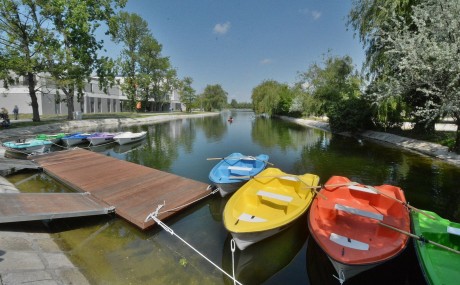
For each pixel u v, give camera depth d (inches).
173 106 3065.9
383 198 245.4
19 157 527.2
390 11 551.5
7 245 177.3
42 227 231.1
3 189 304.8
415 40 435.5
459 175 400.8
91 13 1009.5
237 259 205.0
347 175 422.3
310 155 580.4
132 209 260.2
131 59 1744.6
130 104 1903.3
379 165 477.1
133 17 1704.0
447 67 398.6
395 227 192.4
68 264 183.5
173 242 226.8
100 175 371.6
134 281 175.6
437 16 411.8
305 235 240.5
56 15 900.6
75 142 673.6
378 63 651.5
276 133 1013.8
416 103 599.5
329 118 1003.9
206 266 195.3
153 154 604.7
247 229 191.6
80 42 990.4
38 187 350.9
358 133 888.9
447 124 836.0
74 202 261.1
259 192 257.0
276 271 196.1
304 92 1397.6
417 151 581.0
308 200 246.8
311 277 189.5
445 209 289.7
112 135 742.5
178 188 319.3
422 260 159.3
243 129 1175.0
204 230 248.4
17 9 802.8
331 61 1239.5
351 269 161.6
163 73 2092.8
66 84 908.0
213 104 3491.6
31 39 834.2
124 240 226.7
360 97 859.4
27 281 143.2
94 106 1777.8
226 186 304.7
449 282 145.6
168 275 183.5
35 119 960.3
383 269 184.5
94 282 172.4
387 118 743.1
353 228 211.8
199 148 684.1
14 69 764.0
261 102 2144.4
